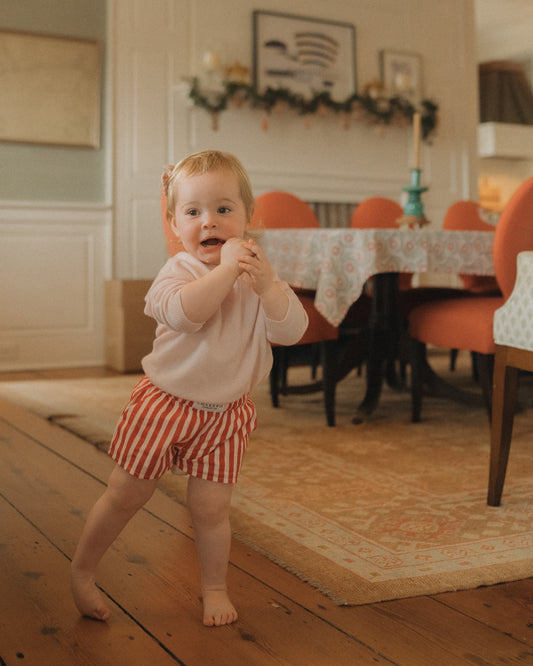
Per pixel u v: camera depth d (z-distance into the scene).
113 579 1.49
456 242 2.86
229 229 1.23
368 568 1.55
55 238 5.00
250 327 1.27
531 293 1.80
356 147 5.93
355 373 4.62
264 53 5.54
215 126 5.34
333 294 2.83
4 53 4.82
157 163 5.24
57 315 5.04
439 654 1.20
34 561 1.58
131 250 5.19
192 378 1.22
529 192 2.18
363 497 2.08
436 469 2.39
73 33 5.02
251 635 1.26
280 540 1.72
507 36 8.75
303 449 2.66
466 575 1.51
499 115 9.12
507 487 2.17
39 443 2.73
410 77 6.10
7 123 4.84
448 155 6.34
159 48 5.22
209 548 1.30
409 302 3.69
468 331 2.66
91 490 2.12
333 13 5.82
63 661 1.16
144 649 1.21
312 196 5.79
